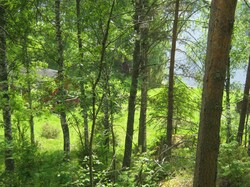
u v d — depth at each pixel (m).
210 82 4.86
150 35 12.76
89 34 7.39
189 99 14.88
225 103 14.45
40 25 11.62
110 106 7.96
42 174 6.18
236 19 15.87
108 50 6.87
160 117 14.84
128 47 9.60
